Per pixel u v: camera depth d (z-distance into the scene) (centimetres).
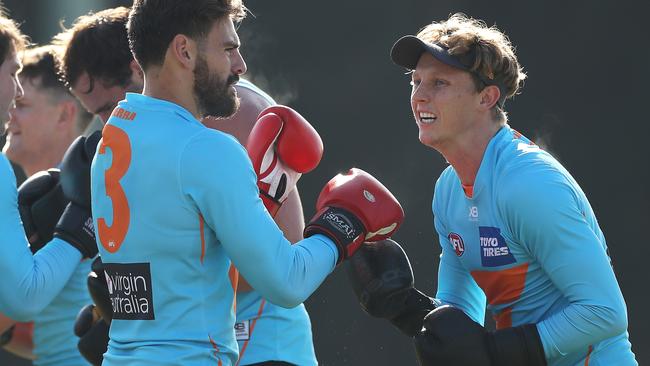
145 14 969
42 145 1533
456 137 1104
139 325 959
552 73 3981
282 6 4262
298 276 967
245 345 1166
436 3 4138
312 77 4200
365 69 4159
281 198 1107
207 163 929
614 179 3747
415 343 1098
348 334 2855
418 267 3166
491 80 1101
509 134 1114
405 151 3888
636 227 3494
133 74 1235
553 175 1051
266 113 1102
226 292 978
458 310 1096
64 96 1527
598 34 3981
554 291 1091
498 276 1112
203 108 992
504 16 4066
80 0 4319
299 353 1202
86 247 1148
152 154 945
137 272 956
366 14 4206
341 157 3950
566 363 1095
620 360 1106
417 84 1129
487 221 1093
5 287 1023
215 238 960
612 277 1043
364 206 1055
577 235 1034
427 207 3562
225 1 973
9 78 1112
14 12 4306
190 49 965
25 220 1296
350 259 1205
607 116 3891
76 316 1421
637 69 3928
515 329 1069
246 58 4244
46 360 1442
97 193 989
